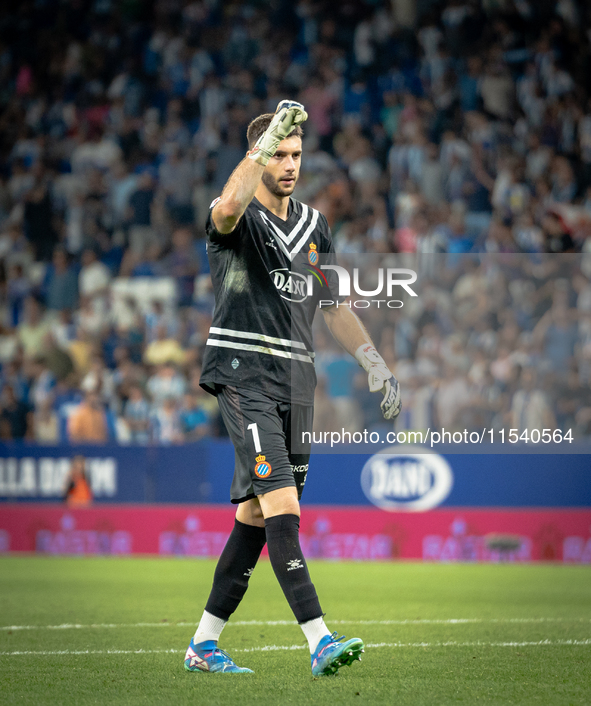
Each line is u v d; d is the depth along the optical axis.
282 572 11.10
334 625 16.77
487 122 49.91
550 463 30.89
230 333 11.77
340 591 22.64
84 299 44.03
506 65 51.88
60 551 33.62
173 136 52.34
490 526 30.67
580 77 51.75
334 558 31.45
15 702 10.05
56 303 45.78
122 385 38.12
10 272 47.81
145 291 44.78
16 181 52.28
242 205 11.06
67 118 55.53
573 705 9.86
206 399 37.97
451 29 53.53
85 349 41.69
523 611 18.97
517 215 45.50
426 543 31.02
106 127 54.09
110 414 37.69
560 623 17.14
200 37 56.94
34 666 12.45
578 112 50.47
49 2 59.94
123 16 58.62
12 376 40.16
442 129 49.81
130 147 53.19
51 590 22.91
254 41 56.25
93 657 13.21
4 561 30.98
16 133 55.66
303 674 11.69
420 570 27.98
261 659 13.03
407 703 9.80
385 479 31.53
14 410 38.19
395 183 48.38
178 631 16.08
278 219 12.10
